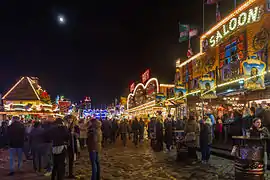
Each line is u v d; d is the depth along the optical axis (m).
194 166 11.16
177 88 23.91
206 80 18.27
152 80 43.50
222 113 19.36
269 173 9.05
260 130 7.36
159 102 30.83
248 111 13.13
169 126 16.89
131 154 15.37
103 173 10.00
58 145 7.94
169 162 12.34
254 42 17.34
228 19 20.36
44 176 9.66
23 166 11.91
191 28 29.06
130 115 67.50
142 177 9.27
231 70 17.92
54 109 37.12
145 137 29.92
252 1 17.36
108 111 91.06
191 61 27.39
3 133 19.69
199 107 21.75
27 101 29.86
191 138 12.45
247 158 6.75
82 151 17.22
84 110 79.56
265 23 16.45
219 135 16.92
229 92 18.12
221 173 9.66
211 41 23.00
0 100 30.69
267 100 16.73
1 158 14.70
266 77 15.29
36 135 10.52
